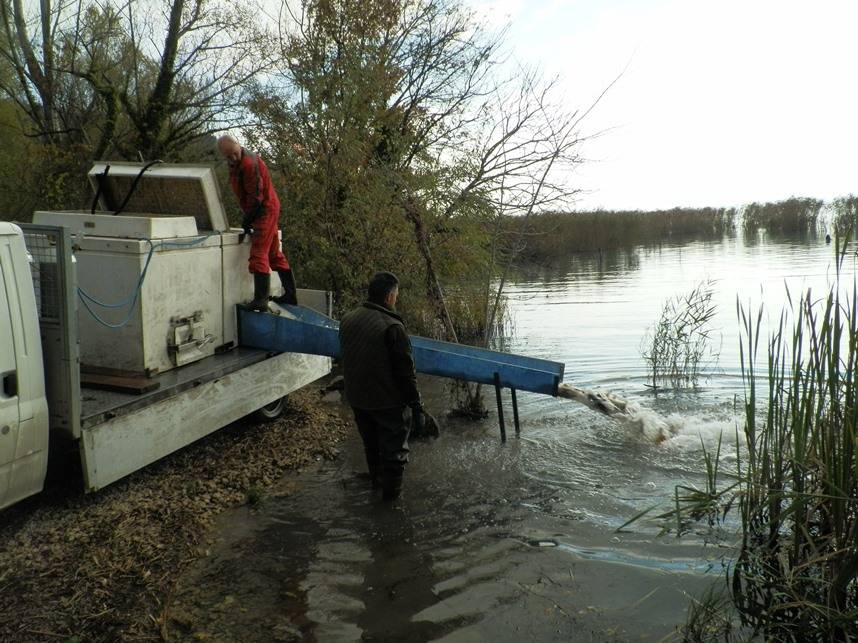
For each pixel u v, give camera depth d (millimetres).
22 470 4172
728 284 18500
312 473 5902
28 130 14023
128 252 5406
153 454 5148
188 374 5719
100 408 4754
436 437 6938
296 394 8320
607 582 4078
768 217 43969
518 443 6691
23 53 13328
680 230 44188
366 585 4062
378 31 12188
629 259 28594
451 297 10953
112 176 6672
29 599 3816
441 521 4949
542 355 10836
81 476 4762
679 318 10203
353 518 4992
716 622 3619
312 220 11438
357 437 6871
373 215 10422
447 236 10031
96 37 13750
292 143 11930
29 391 4172
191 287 6059
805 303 4020
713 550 4469
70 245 4340
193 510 5008
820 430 3955
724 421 7316
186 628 3604
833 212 37656
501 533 4750
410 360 5137
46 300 4379
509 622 3666
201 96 14180
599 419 7473
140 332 5469
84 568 4133
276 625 3641
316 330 6477
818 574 3799
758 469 4422
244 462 6047
